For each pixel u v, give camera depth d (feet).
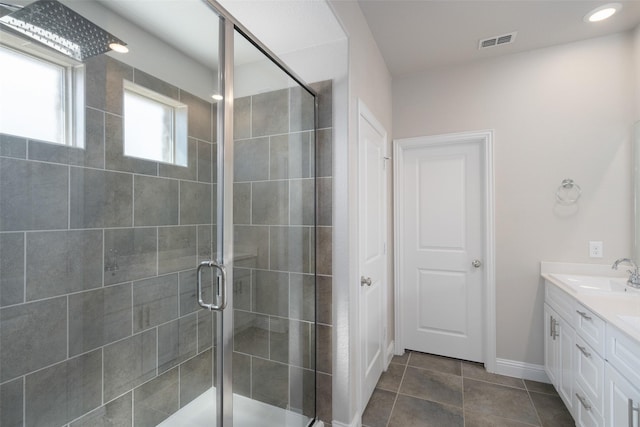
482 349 8.32
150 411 5.10
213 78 4.84
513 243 7.74
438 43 7.36
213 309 4.99
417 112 8.78
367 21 6.57
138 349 4.99
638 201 6.59
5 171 3.65
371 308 6.95
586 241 7.12
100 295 4.56
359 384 5.94
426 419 6.15
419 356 8.79
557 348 6.47
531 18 6.42
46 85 3.96
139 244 5.02
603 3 5.96
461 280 8.54
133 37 4.72
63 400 4.17
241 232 5.12
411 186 9.02
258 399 5.24
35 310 3.91
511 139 7.78
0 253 3.62
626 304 4.98
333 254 5.64
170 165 5.25
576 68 7.23
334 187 5.64
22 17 3.73
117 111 4.69
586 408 5.03
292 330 5.71
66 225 4.20
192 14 4.55
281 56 6.06
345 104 5.58
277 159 5.48
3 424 3.66
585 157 7.14
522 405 6.54
